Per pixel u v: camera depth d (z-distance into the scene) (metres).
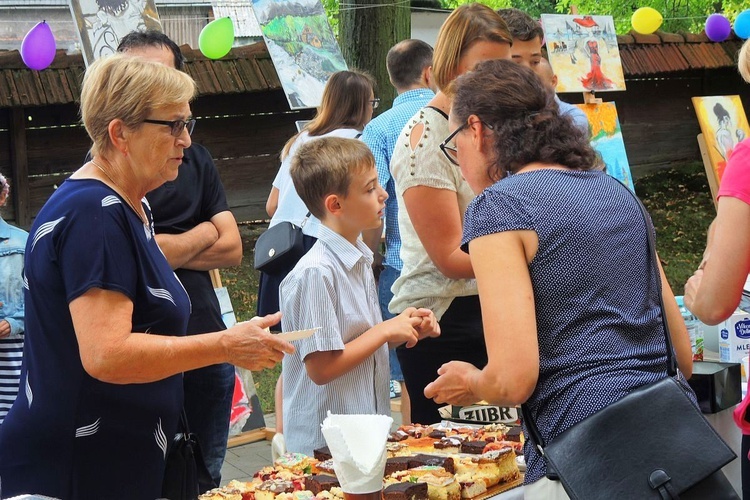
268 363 2.60
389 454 3.21
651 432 2.15
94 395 2.55
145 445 2.67
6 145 8.89
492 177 2.43
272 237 4.17
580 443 2.16
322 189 3.37
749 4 15.13
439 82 3.59
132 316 2.60
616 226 2.30
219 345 2.57
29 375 2.59
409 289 3.82
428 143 3.52
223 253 3.94
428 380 3.85
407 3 8.55
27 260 2.56
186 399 3.83
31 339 2.57
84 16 5.57
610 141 8.65
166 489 2.80
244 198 10.38
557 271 2.23
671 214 13.49
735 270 2.67
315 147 3.43
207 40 6.89
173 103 2.58
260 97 10.34
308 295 3.26
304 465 3.05
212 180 4.02
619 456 2.14
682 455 2.13
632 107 13.86
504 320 2.19
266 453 6.05
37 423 2.56
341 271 3.37
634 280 2.30
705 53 13.83
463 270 3.51
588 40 8.55
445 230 3.52
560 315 2.24
